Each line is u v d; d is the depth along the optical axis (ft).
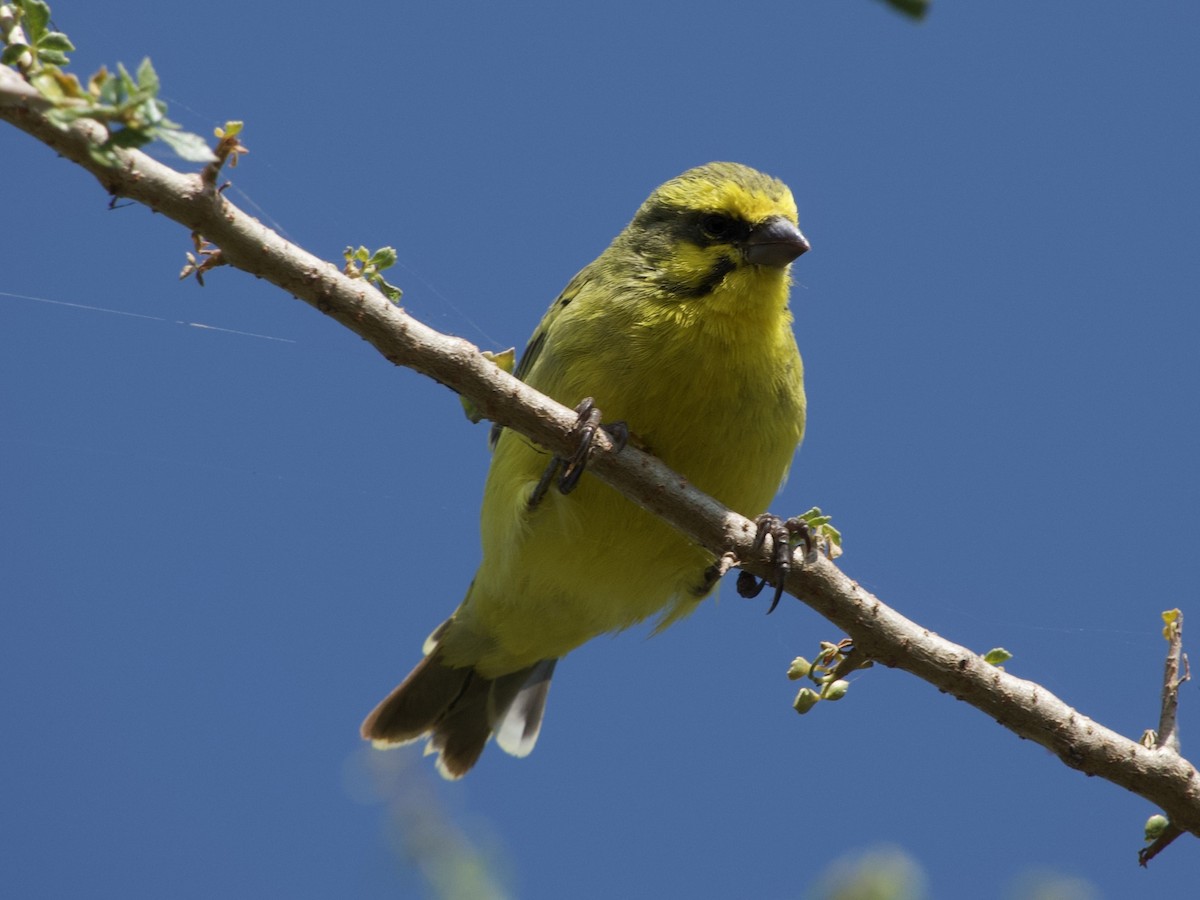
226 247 24.98
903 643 29.53
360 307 26.27
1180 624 29.73
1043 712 29.01
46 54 20.88
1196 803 28.37
